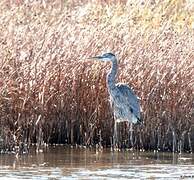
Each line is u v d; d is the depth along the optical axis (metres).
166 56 19.23
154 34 19.88
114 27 20.03
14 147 17.80
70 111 19.17
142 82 19.00
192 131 18.86
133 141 18.86
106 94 19.08
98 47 19.42
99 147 18.80
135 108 17.81
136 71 19.11
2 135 17.77
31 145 18.61
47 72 18.97
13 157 16.91
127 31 19.98
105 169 15.60
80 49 19.41
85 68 19.23
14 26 20.02
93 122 19.08
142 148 18.75
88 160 16.80
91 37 19.70
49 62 19.08
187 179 14.51
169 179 14.46
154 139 18.80
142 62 19.19
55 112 19.11
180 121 18.78
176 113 18.81
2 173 14.85
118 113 18.14
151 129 18.78
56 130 19.19
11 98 18.41
